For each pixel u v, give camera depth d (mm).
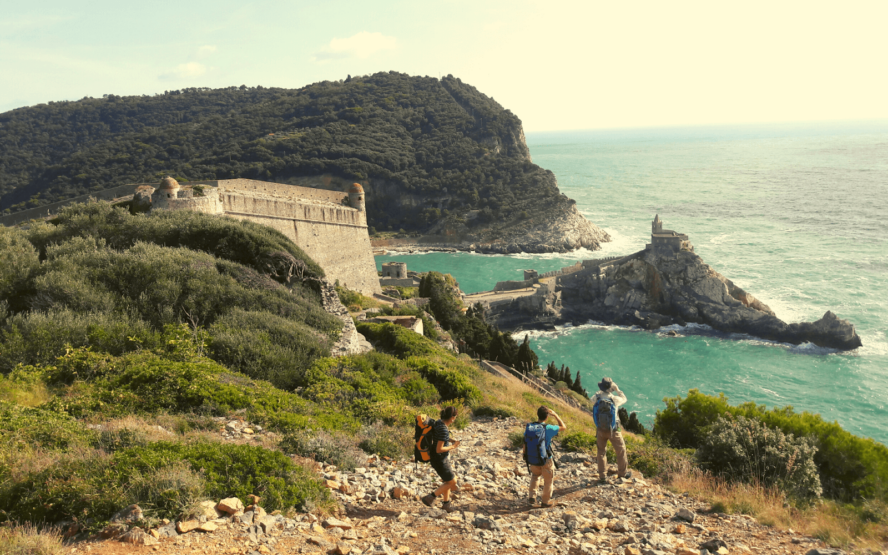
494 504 10312
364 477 11320
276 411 15750
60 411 13055
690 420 18125
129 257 29406
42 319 21547
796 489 10953
